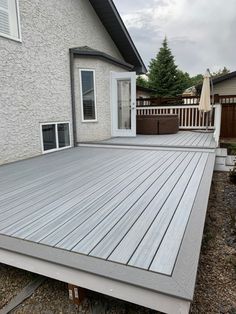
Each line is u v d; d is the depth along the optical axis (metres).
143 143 6.36
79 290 1.83
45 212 2.50
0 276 2.22
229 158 5.90
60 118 6.43
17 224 2.24
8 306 1.88
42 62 5.68
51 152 6.07
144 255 1.71
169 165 4.37
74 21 6.87
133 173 3.91
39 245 1.88
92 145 6.83
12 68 4.87
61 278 1.72
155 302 1.44
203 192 2.94
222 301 1.89
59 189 3.23
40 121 5.73
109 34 9.12
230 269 2.29
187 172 3.85
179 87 28.53
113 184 3.37
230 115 10.45
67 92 6.68
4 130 4.79
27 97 5.31
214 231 3.04
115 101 7.95
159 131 8.34
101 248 1.81
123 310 1.82
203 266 2.34
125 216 2.34
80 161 4.96
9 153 4.93
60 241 1.93
